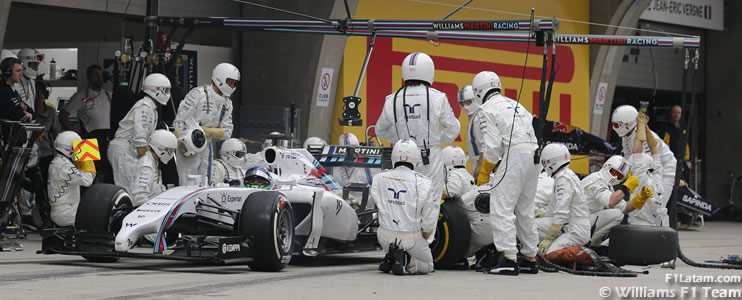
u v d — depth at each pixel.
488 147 27.62
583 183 31.81
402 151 27.22
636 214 34.78
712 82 75.31
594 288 23.91
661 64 72.38
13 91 36.78
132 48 40.28
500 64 57.72
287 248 27.20
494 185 27.92
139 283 23.22
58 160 35.25
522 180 27.70
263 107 47.81
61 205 35.25
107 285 22.69
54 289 21.75
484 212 28.47
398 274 26.94
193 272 26.34
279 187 28.67
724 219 70.00
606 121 65.75
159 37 42.47
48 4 43.56
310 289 22.58
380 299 20.83
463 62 55.44
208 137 36.09
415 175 27.16
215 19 39.81
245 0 51.38
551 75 28.64
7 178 33.00
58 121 44.62
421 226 27.02
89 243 27.27
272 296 20.98
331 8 48.66
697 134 75.38
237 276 25.39
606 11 63.34
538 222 31.34
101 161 41.47
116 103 39.00
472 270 29.22
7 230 36.69
